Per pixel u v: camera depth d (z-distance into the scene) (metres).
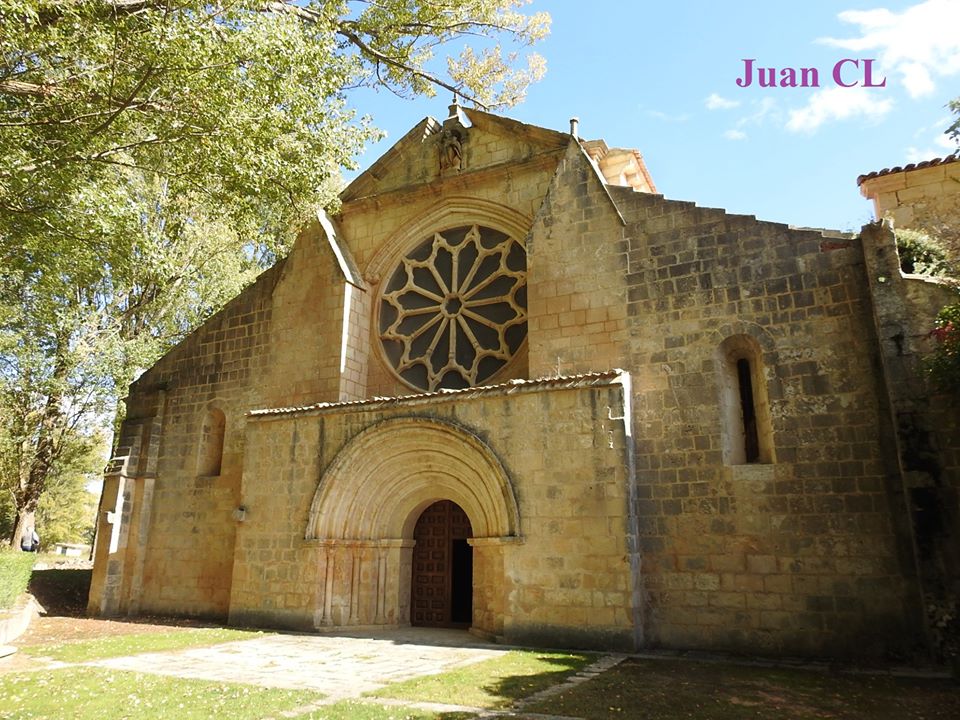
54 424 24.95
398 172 20.31
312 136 14.16
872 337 12.62
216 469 20.11
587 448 13.18
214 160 13.21
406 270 19.53
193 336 21.42
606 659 11.19
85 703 8.20
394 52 20.03
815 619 11.88
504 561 13.28
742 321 13.78
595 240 15.71
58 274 17.08
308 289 19.58
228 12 11.93
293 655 11.86
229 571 18.38
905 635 11.29
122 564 19.75
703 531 13.02
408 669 10.41
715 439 13.37
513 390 14.09
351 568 15.66
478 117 19.14
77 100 11.62
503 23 21.19
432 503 16.48
